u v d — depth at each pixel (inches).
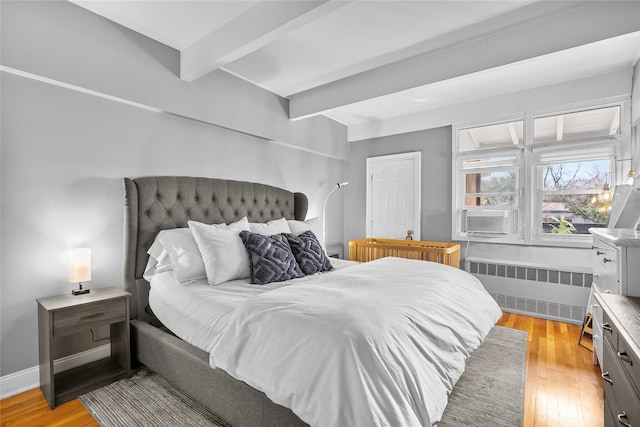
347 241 201.6
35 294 80.6
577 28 83.4
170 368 74.7
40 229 81.5
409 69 113.6
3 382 75.5
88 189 89.8
